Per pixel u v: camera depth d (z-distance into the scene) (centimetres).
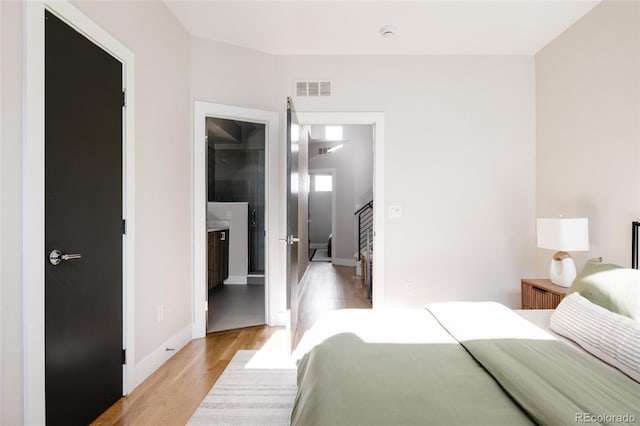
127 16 210
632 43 227
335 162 755
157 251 245
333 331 160
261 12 267
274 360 252
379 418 90
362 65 335
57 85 156
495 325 158
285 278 336
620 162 237
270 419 177
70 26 164
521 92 333
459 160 334
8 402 134
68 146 162
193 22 281
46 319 150
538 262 328
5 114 132
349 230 732
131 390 208
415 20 276
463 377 112
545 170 317
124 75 207
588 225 264
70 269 164
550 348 129
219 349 274
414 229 334
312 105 336
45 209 149
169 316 261
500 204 334
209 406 190
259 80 330
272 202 335
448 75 334
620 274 164
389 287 334
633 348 125
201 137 302
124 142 207
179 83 279
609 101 246
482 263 334
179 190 279
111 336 194
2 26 131
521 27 286
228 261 518
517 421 88
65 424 160
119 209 202
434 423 87
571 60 284
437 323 171
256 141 510
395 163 334
